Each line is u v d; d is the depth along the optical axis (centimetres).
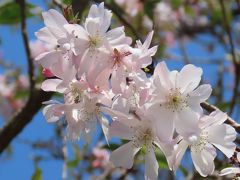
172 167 38
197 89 39
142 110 39
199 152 40
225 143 40
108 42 38
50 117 41
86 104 39
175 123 39
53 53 38
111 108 38
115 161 41
